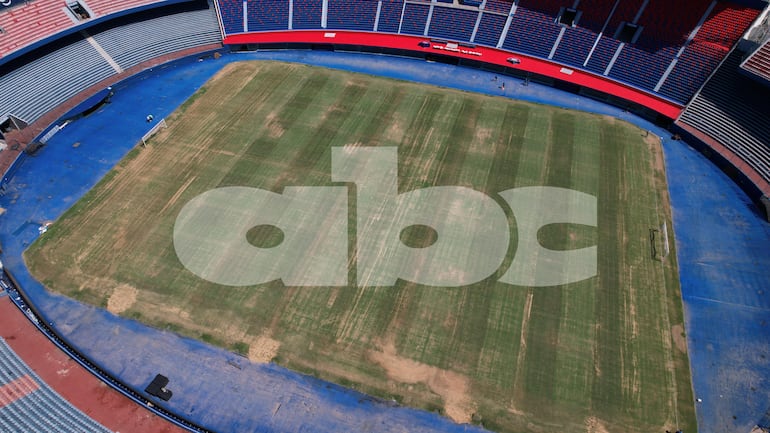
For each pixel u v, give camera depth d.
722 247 45.12
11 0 58.72
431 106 60.69
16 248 44.16
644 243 45.19
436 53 68.50
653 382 35.84
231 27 70.94
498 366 36.62
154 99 61.47
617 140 56.47
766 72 51.56
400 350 37.50
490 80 66.25
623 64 62.84
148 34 67.69
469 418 34.12
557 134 57.00
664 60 61.00
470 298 40.66
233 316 39.44
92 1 63.34
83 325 38.81
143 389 35.28
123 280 41.69
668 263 43.59
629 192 50.03
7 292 40.16
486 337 38.28
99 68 62.69
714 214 48.16
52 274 42.09
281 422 33.91
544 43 66.94
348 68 67.69
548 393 35.22
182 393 35.16
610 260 43.66
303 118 58.44
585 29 65.62
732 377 36.25
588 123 58.88
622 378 36.03
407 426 33.81
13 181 50.34
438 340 38.09
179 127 57.12
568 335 38.44
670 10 61.78
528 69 65.50
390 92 62.97
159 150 54.06
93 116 58.84
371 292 40.97
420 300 40.47
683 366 36.78
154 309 39.88
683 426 33.66
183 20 70.31
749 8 57.50
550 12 67.69
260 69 66.88
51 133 55.59
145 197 48.69
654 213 48.00
